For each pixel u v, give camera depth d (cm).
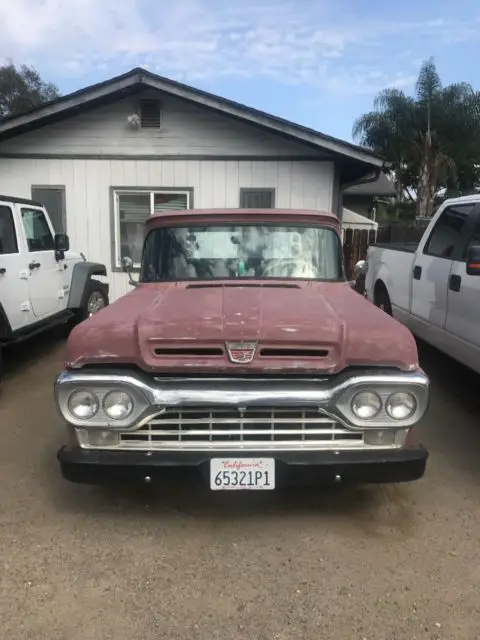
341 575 300
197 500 376
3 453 454
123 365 308
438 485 401
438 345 565
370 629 262
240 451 304
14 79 3784
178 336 303
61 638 257
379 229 1394
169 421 305
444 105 2966
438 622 266
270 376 304
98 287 869
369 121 3059
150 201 1129
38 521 351
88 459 306
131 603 279
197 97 1029
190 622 266
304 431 306
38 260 687
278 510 364
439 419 530
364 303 385
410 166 3058
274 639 256
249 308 341
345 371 306
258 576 299
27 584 293
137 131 1102
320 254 466
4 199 631
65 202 1127
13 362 731
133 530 342
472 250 445
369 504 373
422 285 606
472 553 320
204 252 463
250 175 1110
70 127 1103
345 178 1235
